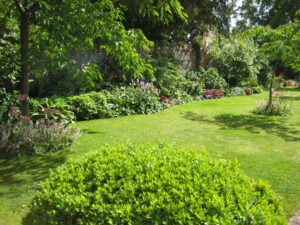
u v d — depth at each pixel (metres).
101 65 12.59
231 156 4.66
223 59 17.36
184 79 14.23
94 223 2.04
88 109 8.15
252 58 17.61
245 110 10.19
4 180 3.69
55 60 3.78
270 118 8.48
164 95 12.05
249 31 9.32
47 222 2.33
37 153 4.78
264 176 3.71
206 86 15.74
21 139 4.86
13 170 4.07
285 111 9.16
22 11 4.93
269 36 8.96
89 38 4.77
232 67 17.11
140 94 9.73
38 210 2.48
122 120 8.12
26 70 5.27
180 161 2.88
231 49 17.53
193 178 2.50
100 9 5.04
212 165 2.90
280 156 4.65
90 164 2.92
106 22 4.61
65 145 5.17
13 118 6.51
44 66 3.73
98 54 12.57
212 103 12.16
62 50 3.95
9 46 8.03
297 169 3.99
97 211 2.14
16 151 4.70
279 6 26.36
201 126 7.34
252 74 17.34
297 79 21.28
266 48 9.03
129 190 2.33
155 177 2.45
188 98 12.77
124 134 6.31
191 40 17.34
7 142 4.74
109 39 4.63
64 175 2.77
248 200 2.17
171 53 15.41
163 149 3.44
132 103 9.41
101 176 2.62
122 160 2.93
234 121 8.06
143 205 2.07
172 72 14.05
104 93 10.18
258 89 16.92
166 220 1.94
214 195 2.09
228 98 14.21
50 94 10.02
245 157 4.60
